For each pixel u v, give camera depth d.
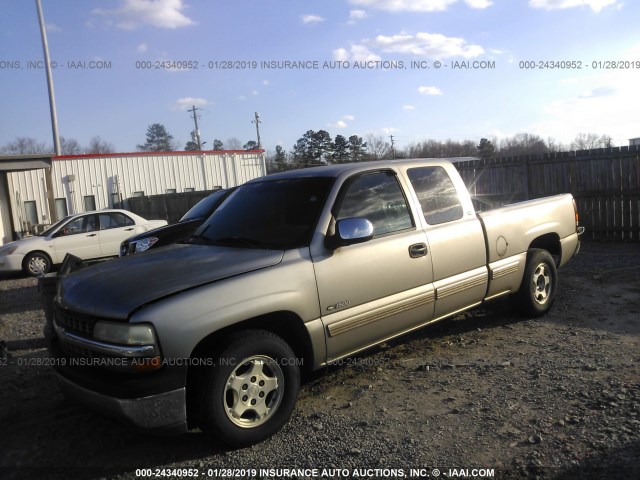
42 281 5.58
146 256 4.30
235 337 3.61
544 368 4.68
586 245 11.22
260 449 3.64
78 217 13.80
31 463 3.64
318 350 4.05
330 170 4.66
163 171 27.78
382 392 4.45
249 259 3.87
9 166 17.42
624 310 6.29
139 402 3.27
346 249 4.23
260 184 5.06
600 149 11.45
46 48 23.84
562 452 3.33
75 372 3.61
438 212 5.06
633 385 4.17
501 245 5.57
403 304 4.56
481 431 3.67
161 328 3.30
